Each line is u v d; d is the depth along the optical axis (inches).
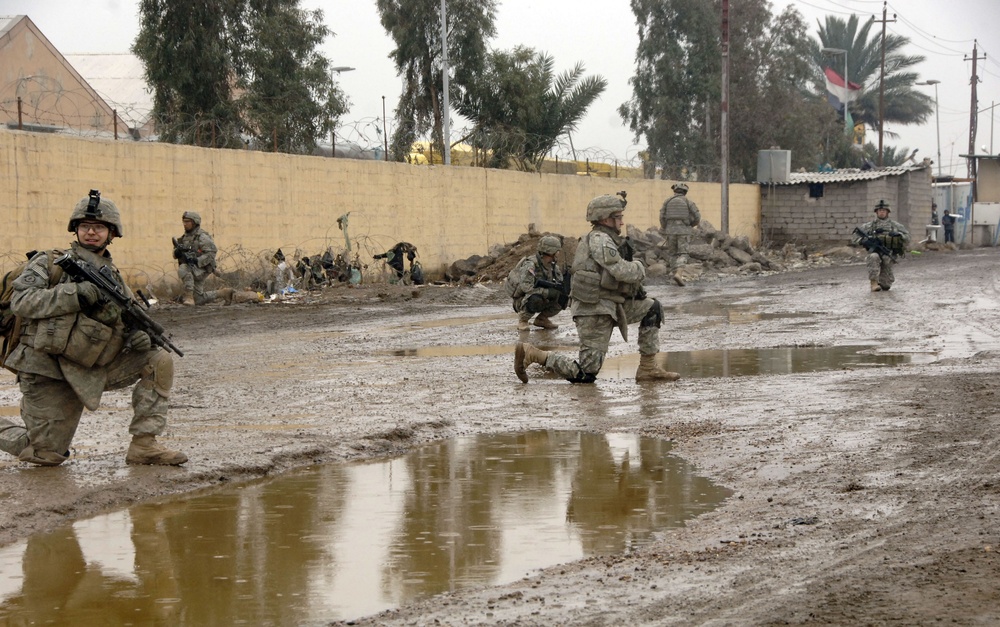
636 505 235.3
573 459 286.8
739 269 1370.6
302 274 1010.1
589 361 422.0
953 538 192.2
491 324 709.9
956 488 232.2
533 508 233.1
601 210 419.5
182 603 171.8
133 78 1850.4
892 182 1972.2
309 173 1087.6
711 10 2188.7
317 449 292.8
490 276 1208.2
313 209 1093.8
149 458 269.7
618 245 420.2
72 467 268.7
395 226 1206.3
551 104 1707.7
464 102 1736.0
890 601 157.8
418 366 489.7
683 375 442.6
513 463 282.5
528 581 178.9
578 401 382.3
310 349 569.6
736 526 213.0
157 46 1325.0
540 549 201.0
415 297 959.6
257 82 1391.5
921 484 238.2
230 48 1379.2
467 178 1323.8
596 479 261.9
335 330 681.0
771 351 524.7
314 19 1434.5
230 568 191.0
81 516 230.2
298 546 204.5
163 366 269.4
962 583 164.6
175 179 938.7
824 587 166.7
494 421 345.7
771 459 275.4
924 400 349.1
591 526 217.3
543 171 1699.1
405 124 1755.7
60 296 249.4
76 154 845.8
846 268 1403.8
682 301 887.7
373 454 297.9
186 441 304.5
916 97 3208.7
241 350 566.3
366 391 410.3
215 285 956.0
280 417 350.6
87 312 254.2
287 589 178.4
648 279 1212.5
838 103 2992.1
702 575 177.6
